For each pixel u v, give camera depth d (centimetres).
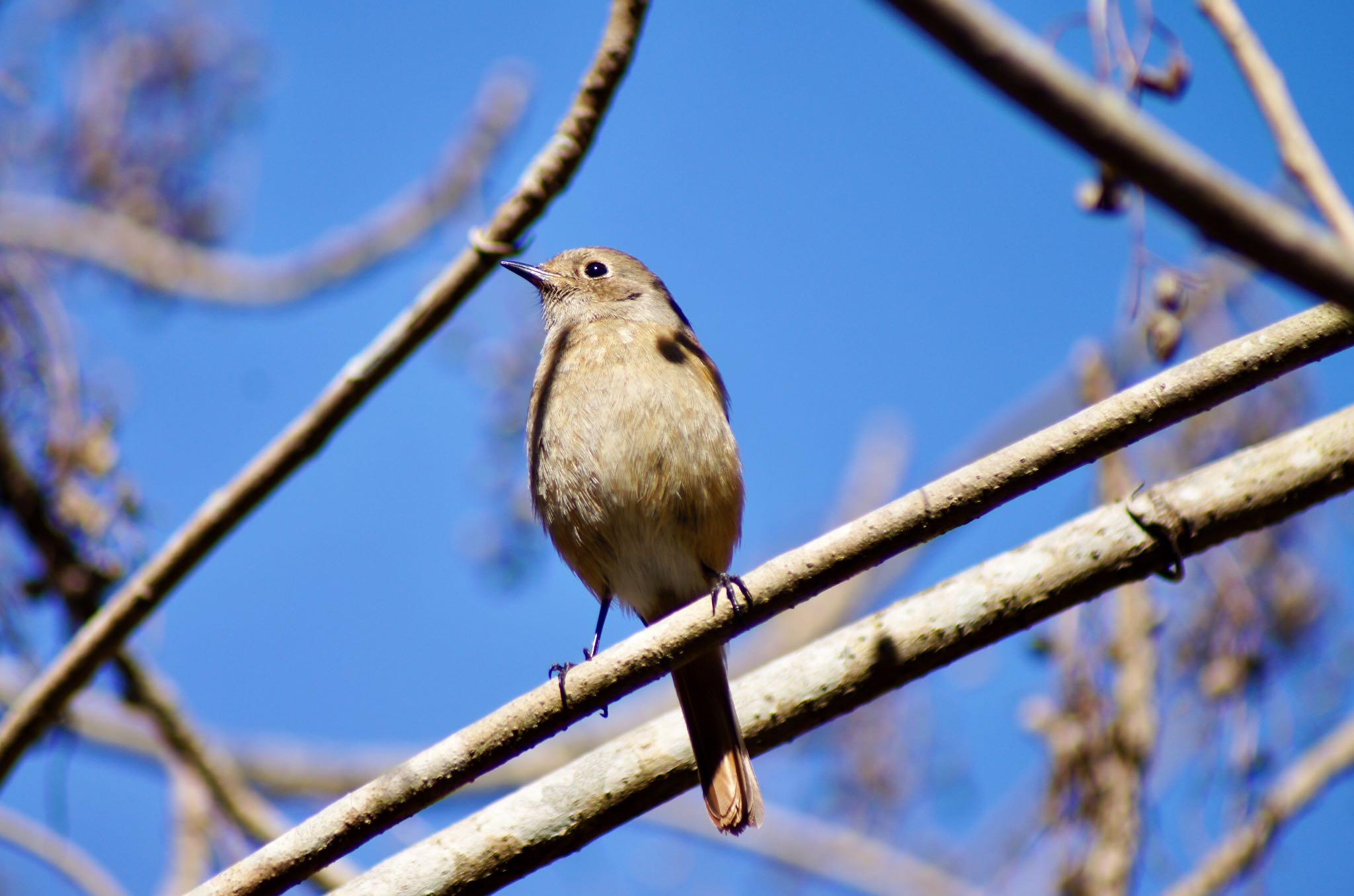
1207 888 1025
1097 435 664
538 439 1012
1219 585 1030
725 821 780
